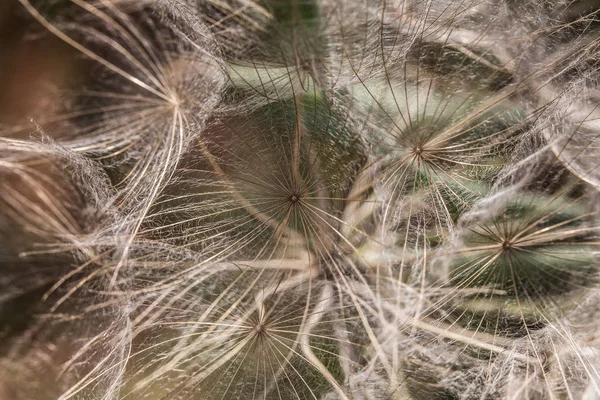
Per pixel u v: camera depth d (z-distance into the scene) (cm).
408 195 19
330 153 19
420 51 19
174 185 19
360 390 18
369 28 18
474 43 19
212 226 19
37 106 24
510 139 19
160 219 19
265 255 19
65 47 24
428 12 19
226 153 19
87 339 21
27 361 22
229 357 19
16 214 22
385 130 19
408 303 18
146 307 19
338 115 19
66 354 22
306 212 19
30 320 22
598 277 19
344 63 18
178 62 21
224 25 18
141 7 23
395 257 19
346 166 19
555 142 19
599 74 20
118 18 23
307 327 19
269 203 19
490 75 19
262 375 18
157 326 19
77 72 24
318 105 19
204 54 20
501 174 19
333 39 18
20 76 24
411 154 19
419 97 19
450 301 19
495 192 19
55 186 23
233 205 19
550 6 20
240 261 19
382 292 19
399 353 18
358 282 19
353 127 19
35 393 22
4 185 23
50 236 22
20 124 24
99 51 24
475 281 19
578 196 19
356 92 19
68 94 24
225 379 19
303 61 18
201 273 19
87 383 20
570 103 19
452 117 19
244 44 18
